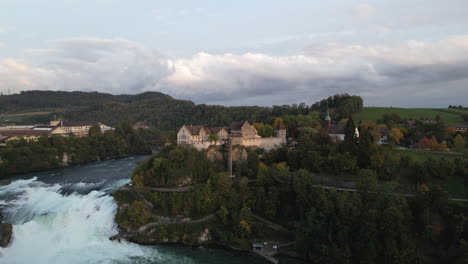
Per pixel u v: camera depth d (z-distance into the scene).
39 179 161.88
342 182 110.81
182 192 118.81
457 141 140.12
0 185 148.25
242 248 96.56
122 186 130.88
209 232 103.94
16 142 199.12
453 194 98.12
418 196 92.31
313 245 89.44
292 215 105.38
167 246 99.06
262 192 110.00
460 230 81.31
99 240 101.19
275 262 88.38
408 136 166.00
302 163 124.56
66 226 107.50
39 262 88.19
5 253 92.31
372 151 118.69
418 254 80.44
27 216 109.81
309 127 171.62
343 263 83.12
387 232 83.25
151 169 128.38
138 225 105.19
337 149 128.12
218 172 130.00
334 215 90.88
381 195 92.38
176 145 147.88
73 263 87.38
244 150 139.62
